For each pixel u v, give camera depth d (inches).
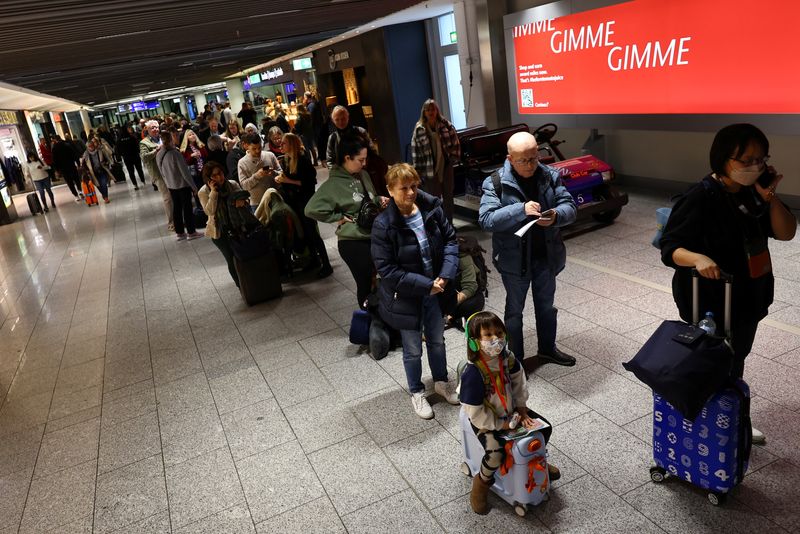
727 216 105.0
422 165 271.0
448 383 160.6
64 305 295.0
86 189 625.9
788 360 152.4
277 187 286.5
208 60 564.7
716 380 98.5
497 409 110.2
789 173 268.7
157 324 250.8
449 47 572.4
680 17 275.3
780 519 105.2
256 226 249.8
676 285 114.8
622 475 121.9
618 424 138.2
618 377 157.2
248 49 514.6
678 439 110.8
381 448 142.9
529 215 139.1
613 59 318.3
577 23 335.3
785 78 237.1
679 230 108.1
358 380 177.8
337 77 840.9
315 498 129.0
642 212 301.6
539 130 336.5
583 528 109.8
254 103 1331.2
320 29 435.5
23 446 168.1
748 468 118.4
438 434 145.3
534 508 116.5
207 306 263.9
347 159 187.2
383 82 626.5
